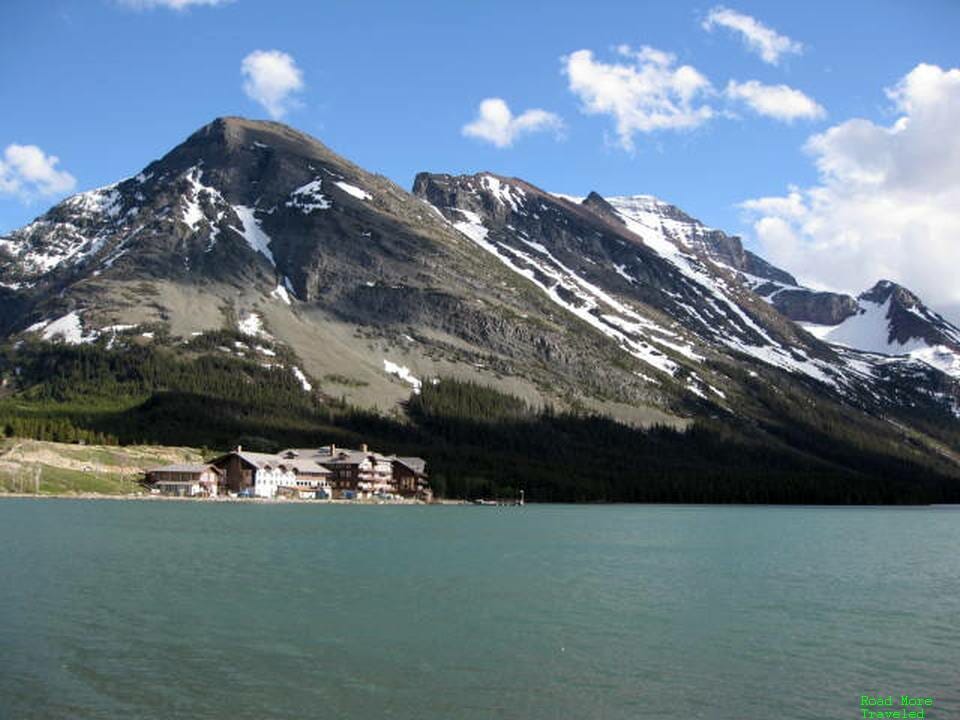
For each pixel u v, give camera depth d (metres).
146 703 52.03
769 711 53.22
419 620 74.75
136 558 106.88
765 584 100.75
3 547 113.44
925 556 136.88
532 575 102.81
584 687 56.78
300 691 54.84
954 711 53.66
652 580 101.31
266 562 107.94
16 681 54.94
